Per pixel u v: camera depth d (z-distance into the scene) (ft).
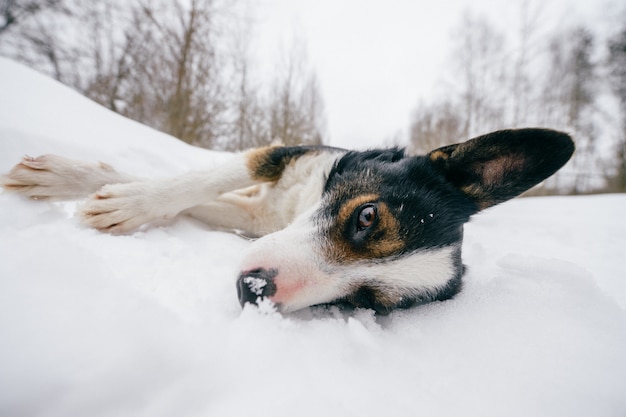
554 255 1.83
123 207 1.02
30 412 0.42
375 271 0.91
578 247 2.15
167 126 5.59
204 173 1.26
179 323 0.59
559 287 1.09
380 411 0.52
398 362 0.65
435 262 0.97
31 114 1.65
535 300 0.98
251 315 0.68
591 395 0.61
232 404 0.48
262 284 0.78
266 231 1.39
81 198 1.10
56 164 1.08
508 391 0.61
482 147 1.05
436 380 0.62
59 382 0.44
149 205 1.07
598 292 1.05
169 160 2.20
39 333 0.49
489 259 1.54
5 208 0.91
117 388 0.46
